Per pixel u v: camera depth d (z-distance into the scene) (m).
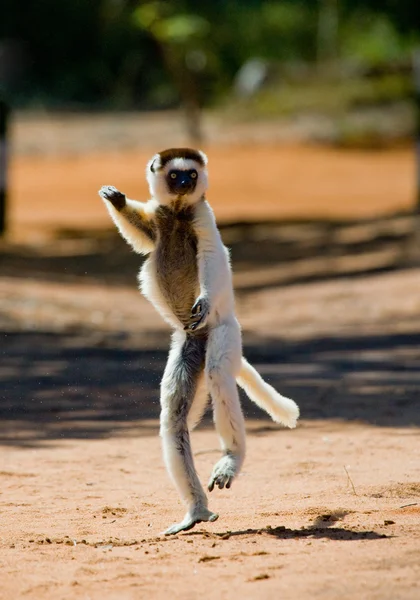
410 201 47.38
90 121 84.69
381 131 75.06
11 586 7.19
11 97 90.38
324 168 62.53
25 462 12.43
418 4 51.62
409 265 30.70
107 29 90.12
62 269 34.38
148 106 94.06
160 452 12.91
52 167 63.97
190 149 9.48
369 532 8.26
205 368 8.88
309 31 99.62
